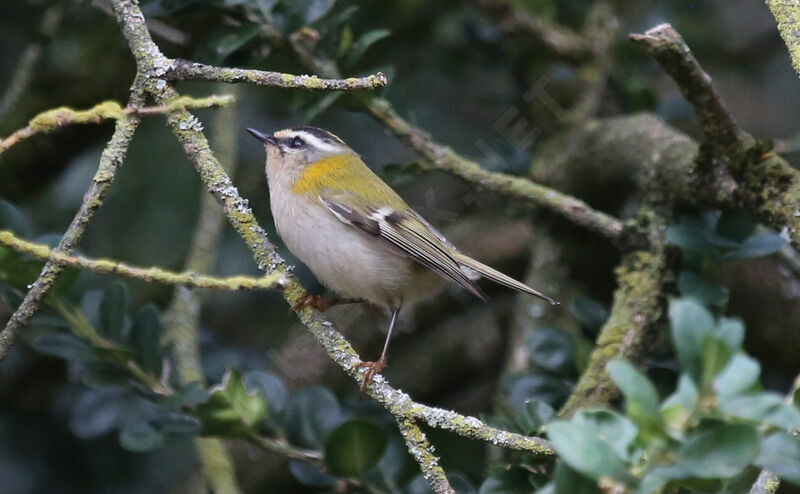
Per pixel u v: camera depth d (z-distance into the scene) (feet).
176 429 27.12
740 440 13.66
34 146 38.42
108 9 34.45
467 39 40.24
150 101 38.60
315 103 30.99
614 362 14.37
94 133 39.24
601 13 40.60
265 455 36.32
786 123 42.68
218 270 40.93
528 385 28.96
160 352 27.14
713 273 32.73
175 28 35.27
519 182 32.01
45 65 38.91
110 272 20.43
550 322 36.01
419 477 26.27
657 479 13.97
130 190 39.81
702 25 41.39
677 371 28.63
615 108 40.47
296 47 30.40
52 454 36.86
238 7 30.37
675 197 30.25
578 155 36.65
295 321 40.40
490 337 39.91
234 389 25.64
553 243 37.37
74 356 26.58
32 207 39.75
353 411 32.78
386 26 40.47
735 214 28.12
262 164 42.06
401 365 39.75
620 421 14.87
